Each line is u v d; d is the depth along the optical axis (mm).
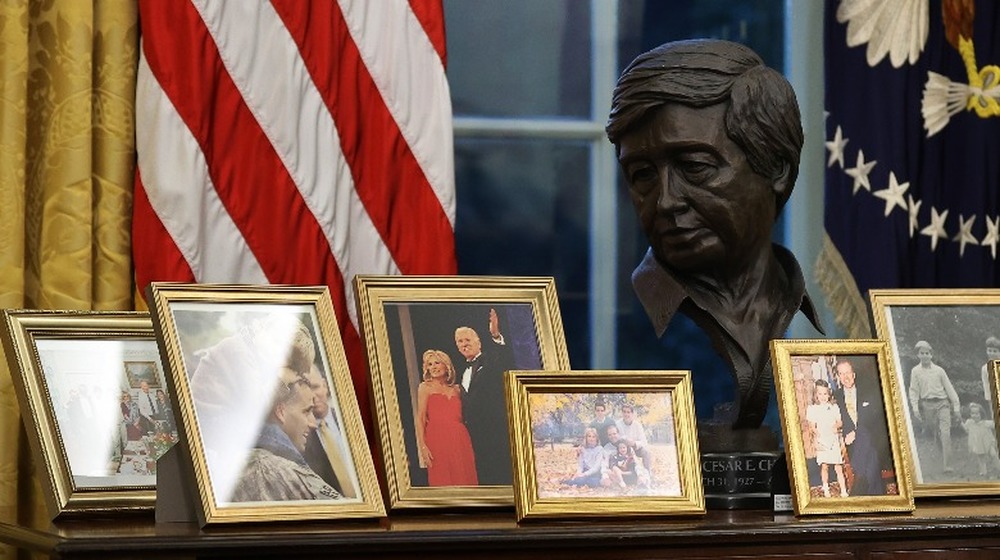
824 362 3057
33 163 3750
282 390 2832
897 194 4496
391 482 2961
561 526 2748
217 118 3902
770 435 3186
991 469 3283
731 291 3184
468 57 4605
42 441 2965
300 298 2920
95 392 3053
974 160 4582
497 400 3100
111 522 2891
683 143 3059
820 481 2965
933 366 3316
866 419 3041
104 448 3021
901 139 4523
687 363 4676
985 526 2908
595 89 4680
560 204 4641
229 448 2748
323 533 2568
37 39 3760
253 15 3963
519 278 3207
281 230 3945
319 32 4051
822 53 4805
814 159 4805
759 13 4809
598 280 4641
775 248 3332
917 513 3002
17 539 2811
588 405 2924
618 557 2740
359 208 4074
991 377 3186
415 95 4148
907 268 4520
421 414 3037
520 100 4633
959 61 4605
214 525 2664
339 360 2904
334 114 4047
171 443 3088
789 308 3197
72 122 3723
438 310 3131
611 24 4703
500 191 4605
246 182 3922
